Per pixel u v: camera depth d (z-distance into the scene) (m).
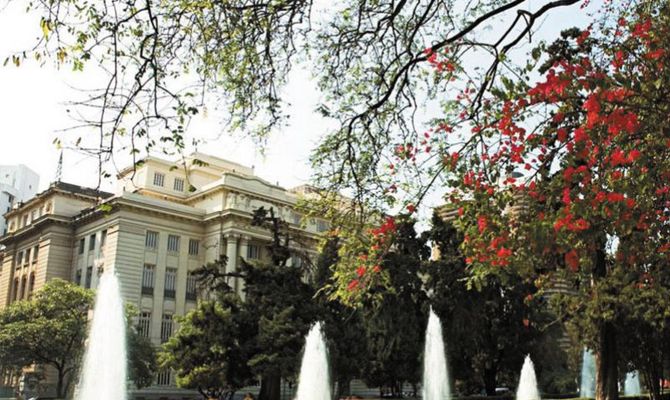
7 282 72.94
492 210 9.70
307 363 35.12
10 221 77.31
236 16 9.27
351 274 12.01
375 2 11.40
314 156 12.25
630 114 8.04
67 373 50.72
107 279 33.00
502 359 41.00
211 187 64.44
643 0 11.05
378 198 12.03
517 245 9.45
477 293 36.66
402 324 36.00
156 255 60.81
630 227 8.27
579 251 9.22
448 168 10.20
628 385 53.88
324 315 37.75
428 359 36.12
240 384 36.22
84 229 64.31
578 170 8.28
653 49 9.04
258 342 35.25
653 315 23.64
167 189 67.12
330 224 13.37
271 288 37.25
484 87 10.85
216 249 62.06
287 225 39.41
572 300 25.69
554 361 43.66
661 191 8.80
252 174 74.50
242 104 10.01
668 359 32.34
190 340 36.31
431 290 38.12
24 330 43.72
